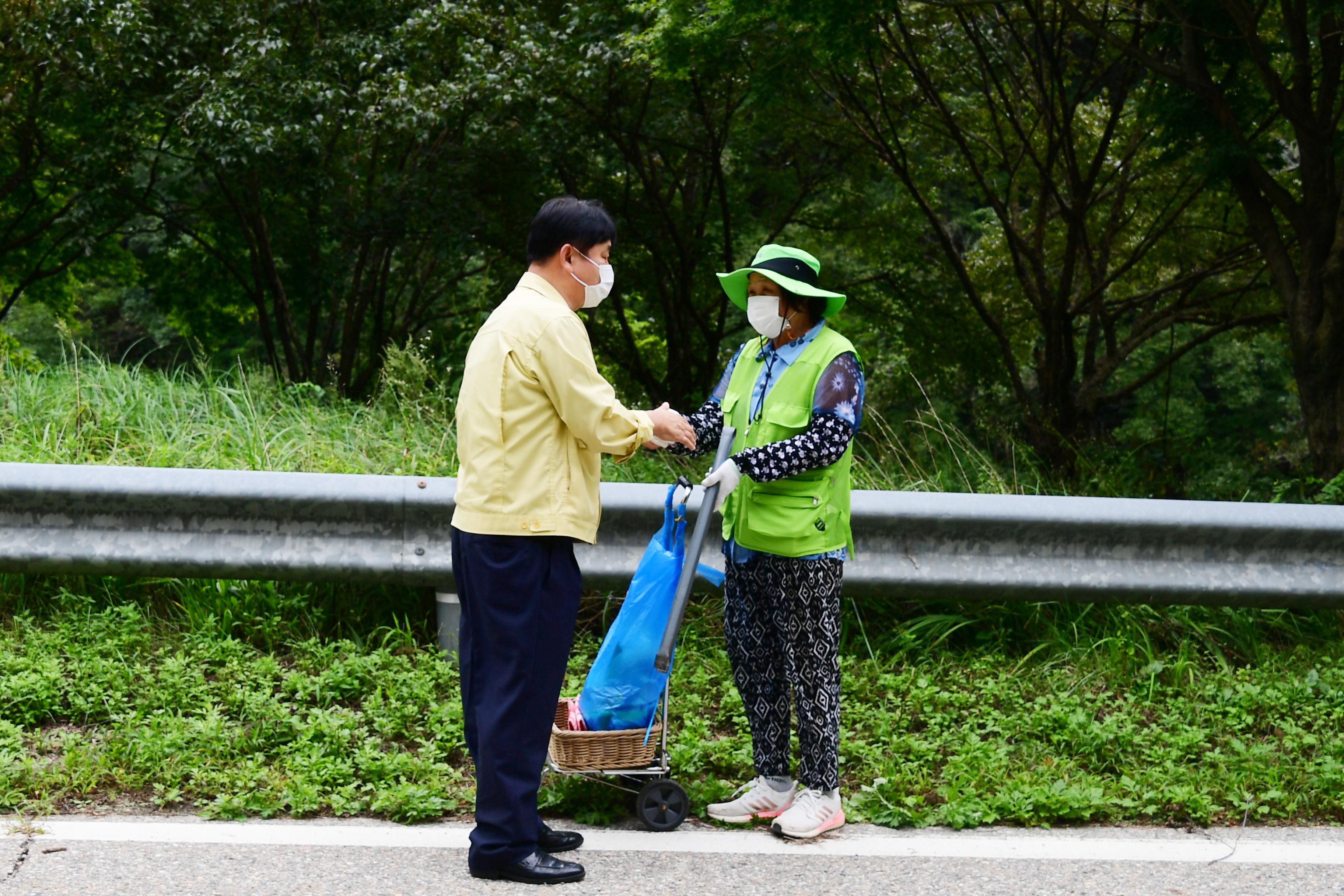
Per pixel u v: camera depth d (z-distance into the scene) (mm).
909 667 4617
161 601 4742
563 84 11367
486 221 13203
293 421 6180
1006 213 14789
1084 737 3955
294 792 3359
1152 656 4660
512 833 2912
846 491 3408
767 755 3445
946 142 15891
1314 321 8789
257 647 4570
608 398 2979
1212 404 25219
